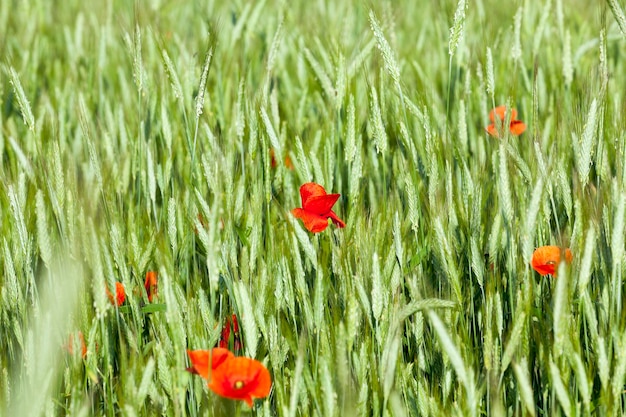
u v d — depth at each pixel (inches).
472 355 109.0
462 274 113.4
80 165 126.6
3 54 141.6
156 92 131.0
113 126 134.0
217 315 114.3
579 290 107.3
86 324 108.7
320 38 145.8
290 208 122.3
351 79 130.4
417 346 111.0
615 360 106.3
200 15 165.9
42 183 116.6
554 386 104.6
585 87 128.6
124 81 144.3
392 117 127.0
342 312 110.8
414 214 114.0
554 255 110.2
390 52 118.8
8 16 173.3
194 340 108.7
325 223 113.0
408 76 142.8
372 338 108.4
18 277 112.9
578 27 158.7
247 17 150.3
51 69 153.4
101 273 106.4
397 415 104.3
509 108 117.3
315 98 139.1
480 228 114.3
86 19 176.7
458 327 111.4
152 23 146.3
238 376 104.7
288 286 111.0
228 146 122.6
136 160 125.6
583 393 104.7
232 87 136.5
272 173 127.3
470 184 116.4
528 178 115.1
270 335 108.9
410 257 114.3
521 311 107.4
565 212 115.6
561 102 133.4
